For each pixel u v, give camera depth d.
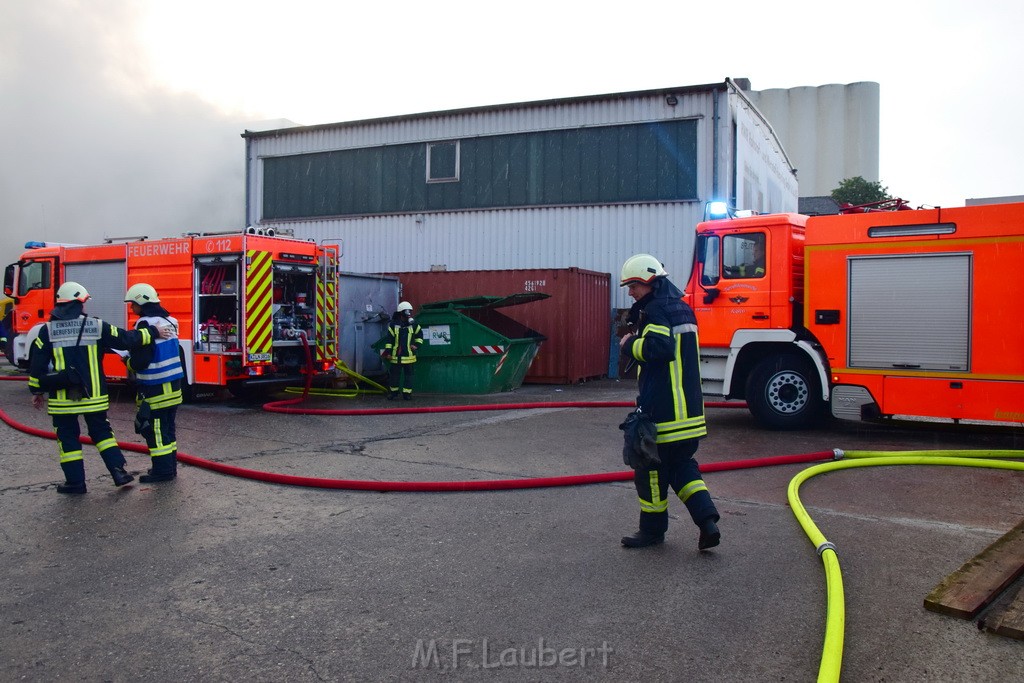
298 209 22.02
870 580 4.28
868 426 9.85
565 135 18.72
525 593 4.14
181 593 4.19
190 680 3.22
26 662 3.39
